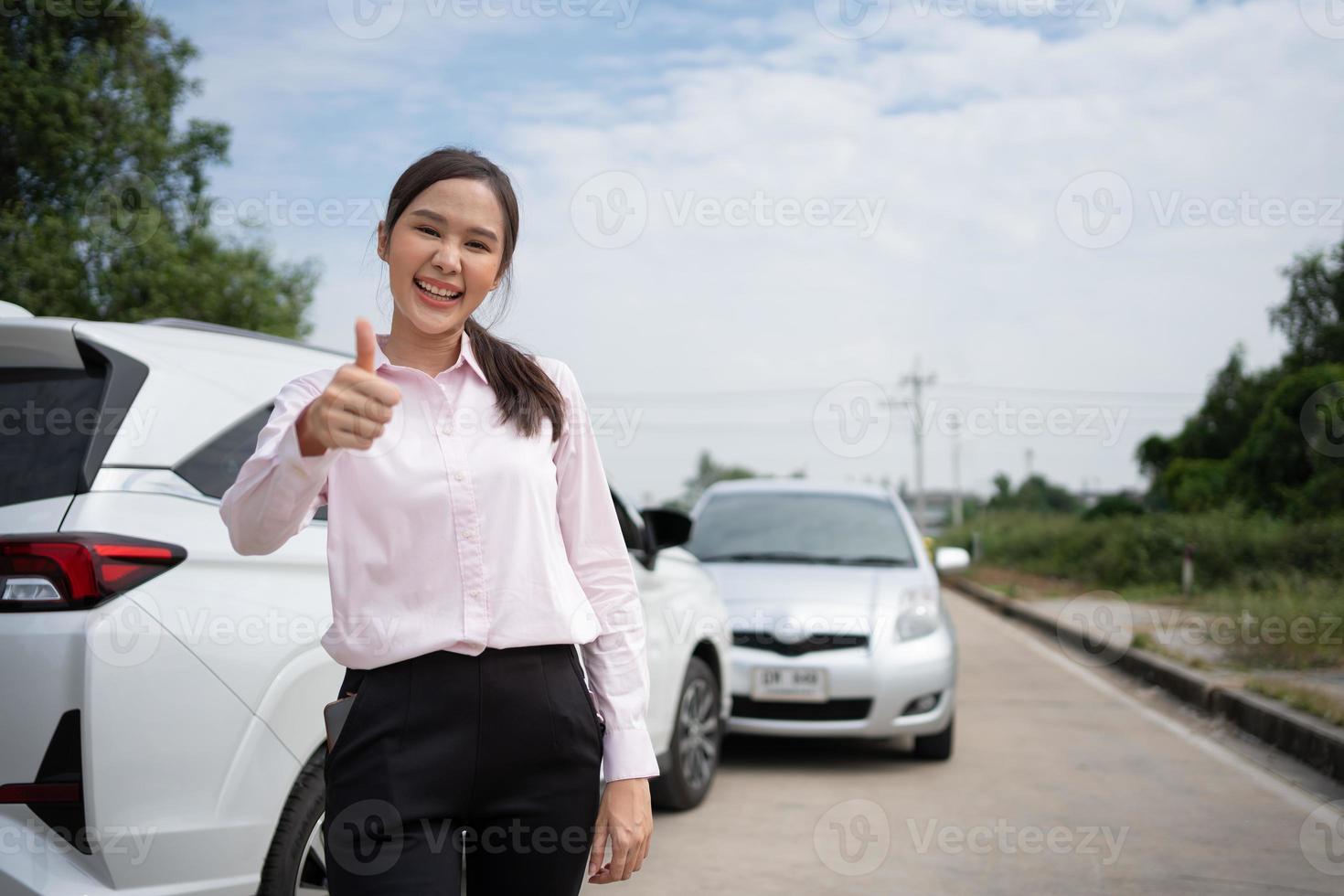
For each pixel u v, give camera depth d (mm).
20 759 2541
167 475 2840
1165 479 23594
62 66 10625
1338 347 17859
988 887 4121
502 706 1678
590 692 1819
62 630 2557
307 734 2930
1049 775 5922
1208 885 4145
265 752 2834
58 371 2906
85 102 10711
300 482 1533
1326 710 6434
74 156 10688
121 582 2627
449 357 1818
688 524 4938
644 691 1869
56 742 2547
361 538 1679
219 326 3383
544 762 1709
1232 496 18312
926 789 5629
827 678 6047
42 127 10289
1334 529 14141
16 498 2684
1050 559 24172
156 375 2932
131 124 11227
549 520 1771
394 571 1676
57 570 2570
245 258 13992
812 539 7273
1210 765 6156
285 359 3373
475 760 1671
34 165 10547
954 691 6262
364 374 1452
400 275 1740
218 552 2826
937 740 6234
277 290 15430
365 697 1673
